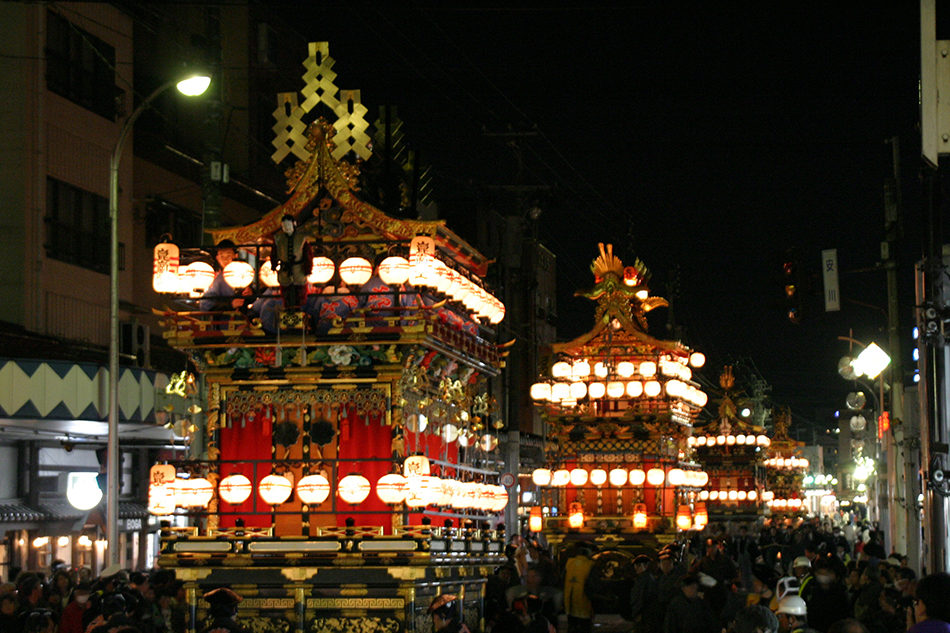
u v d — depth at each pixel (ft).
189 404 91.09
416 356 50.16
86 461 97.04
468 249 56.59
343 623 47.78
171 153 112.16
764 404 231.71
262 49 129.70
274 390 51.03
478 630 56.70
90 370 81.15
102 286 101.55
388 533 49.42
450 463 55.11
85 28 100.48
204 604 49.16
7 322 89.04
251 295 50.57
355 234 51.78
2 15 93.50
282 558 48.14
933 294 59.31
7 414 76.23
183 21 118.11
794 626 36.78
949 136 38.40
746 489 178.50
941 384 60.70
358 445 50.55
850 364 91.76
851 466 282.36
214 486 51.21
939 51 38.60
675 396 99.14
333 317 49.65
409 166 56.18
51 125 95.50
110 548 68.39
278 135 53.72
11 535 84.79
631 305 101.24
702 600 49.90
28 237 92.48
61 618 52.24
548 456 103.24
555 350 100.58
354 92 52.95
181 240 114.93
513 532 109.50
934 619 27.37
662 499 98.37
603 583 82.07
